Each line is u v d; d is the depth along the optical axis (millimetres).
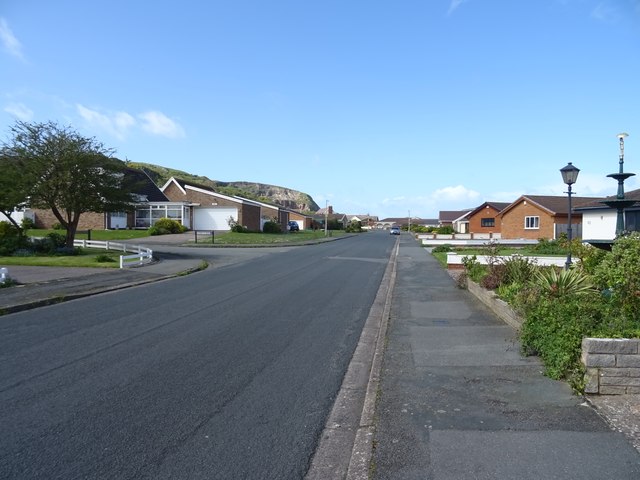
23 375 6574
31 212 50281
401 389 5871
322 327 9984
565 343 5879
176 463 4234
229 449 4531
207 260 26359
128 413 5309
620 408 5059
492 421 4836
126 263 21719
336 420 5289
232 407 5555
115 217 53344
